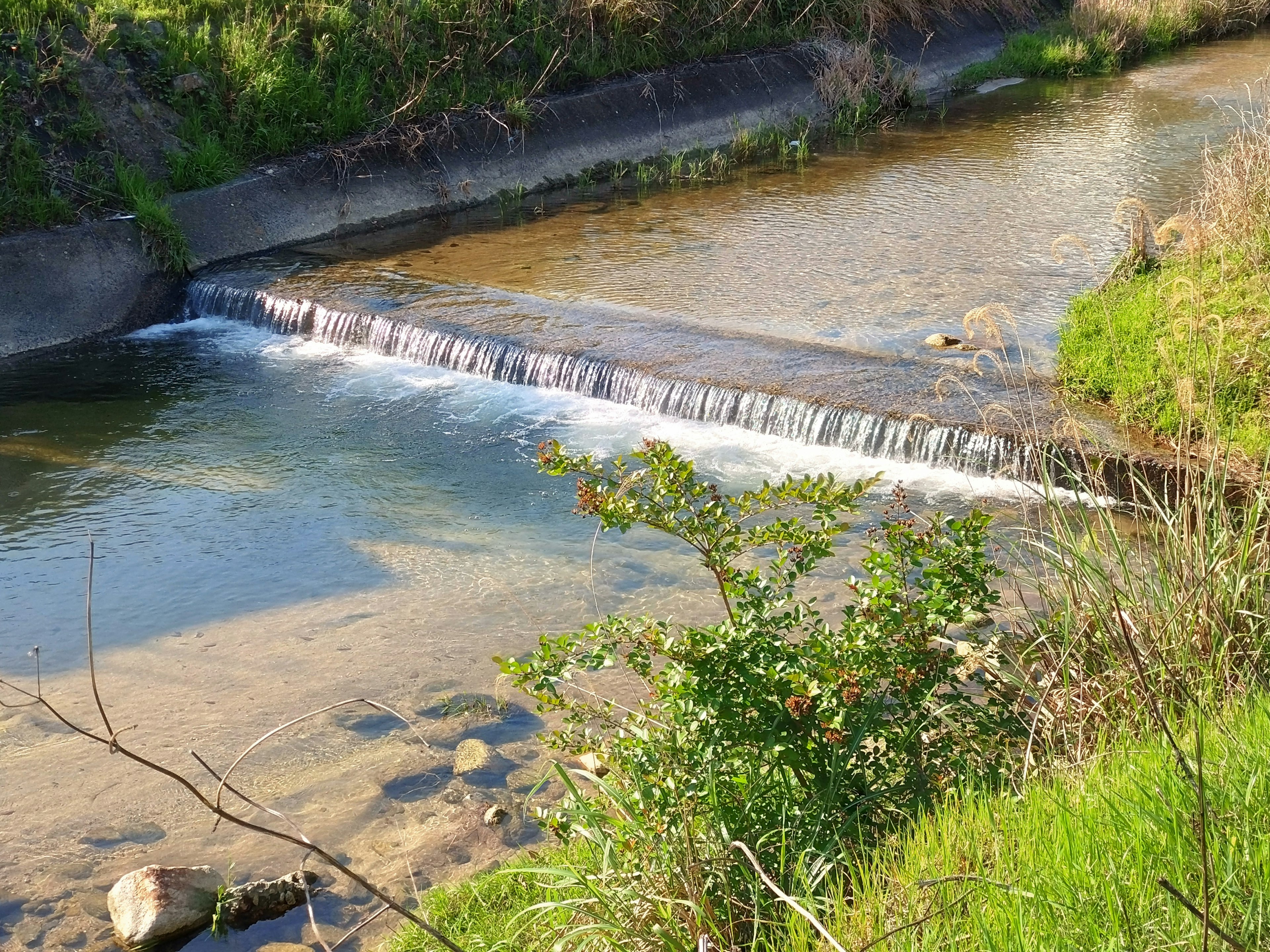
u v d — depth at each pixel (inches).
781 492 186.7
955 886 145.2
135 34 623.2
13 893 214.5
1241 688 181.8
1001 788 170.4
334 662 284.5
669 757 173.8
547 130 719.1
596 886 166.6
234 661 287.1
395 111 670.5
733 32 850.1
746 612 182.5
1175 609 194.5
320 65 667.4
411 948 191.0
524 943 184.5
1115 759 168.1
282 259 580.7
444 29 713.0
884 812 179.8
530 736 253.6
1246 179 395.2
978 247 545.6
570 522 350.6
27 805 237.9
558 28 768.3
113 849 225.5
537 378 445.7
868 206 629.3
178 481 388.2
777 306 483.8
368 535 348.5
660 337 453.1
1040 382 389.1
